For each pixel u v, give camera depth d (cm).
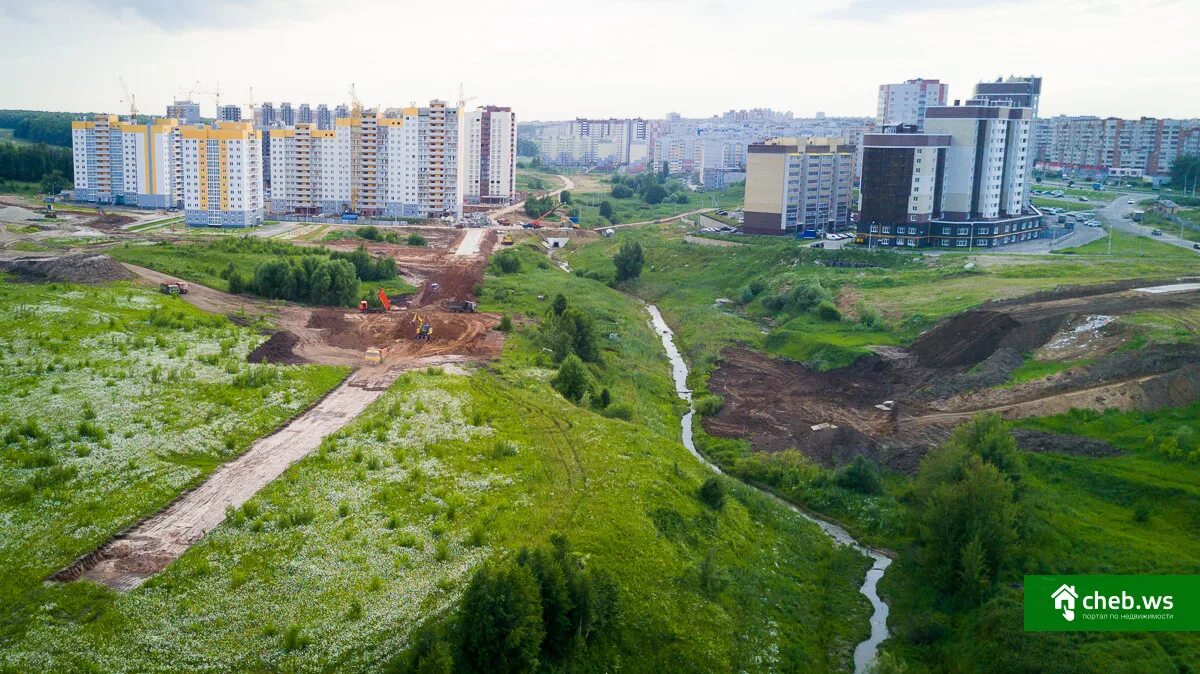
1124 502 8494
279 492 7725
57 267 13862
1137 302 12600
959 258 18588
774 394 12588
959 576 7525
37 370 9694
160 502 7425
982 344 12238
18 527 6844
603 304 17562
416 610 6178
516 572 5812
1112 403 10000
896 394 11844
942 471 8606
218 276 16175
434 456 8656
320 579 6494
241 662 5616
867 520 8981
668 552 7375
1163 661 6328
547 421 9831
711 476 9250
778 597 7556
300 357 11619
